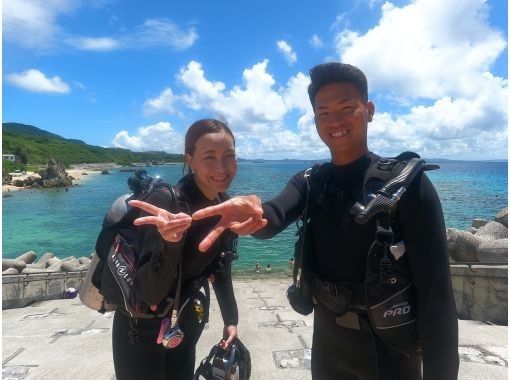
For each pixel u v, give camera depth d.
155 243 1.99
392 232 1.81
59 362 4.48
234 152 2.20
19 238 28.53
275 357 4.59
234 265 16.98
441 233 1.85
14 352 4.84
